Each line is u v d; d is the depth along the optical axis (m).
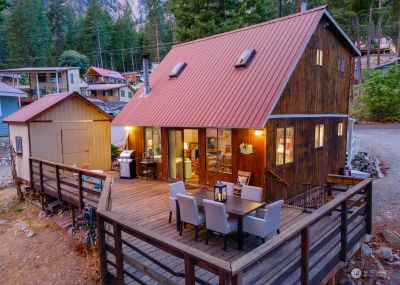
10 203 12.66
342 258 5.75
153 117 12.00
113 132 26.56
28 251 8.33
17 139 13.18
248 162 9.62
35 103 14.72
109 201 6.50
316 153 12.09
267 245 3.37
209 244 6.45
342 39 13.07
